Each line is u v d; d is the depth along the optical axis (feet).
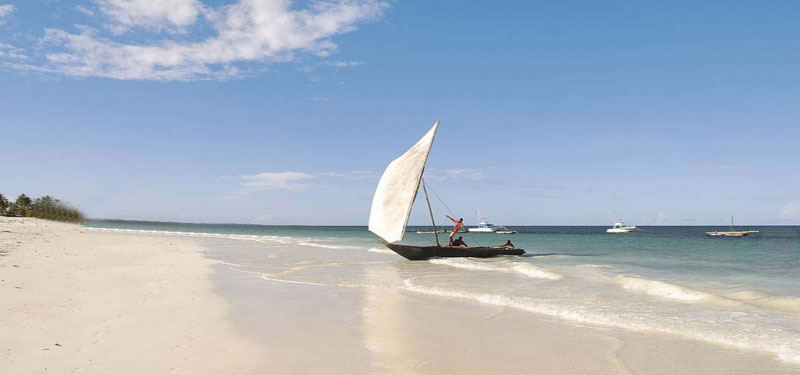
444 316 37.37
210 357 24.40
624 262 91.91
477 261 88.22
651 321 35.45
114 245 110.52
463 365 24.79
